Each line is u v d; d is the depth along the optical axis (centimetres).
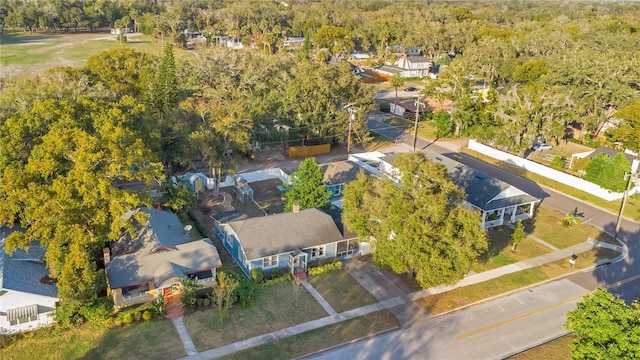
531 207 5231
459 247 3525
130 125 4341
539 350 3281
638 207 5716
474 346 3291
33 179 3509
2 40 16075
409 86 12031
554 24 14250
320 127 6881
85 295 3203
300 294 3738
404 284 3959
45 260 3625
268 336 3241
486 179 5253
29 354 2984
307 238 4134
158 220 4219
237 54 8481
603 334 2602
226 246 4366
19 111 4884
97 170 3572
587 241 4869
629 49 10481
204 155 5341
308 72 7144
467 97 7788
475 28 15312
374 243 3862
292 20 18225
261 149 7006
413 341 3300
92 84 7394
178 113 5388
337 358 3088
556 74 7862
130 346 3069
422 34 14400
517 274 4216
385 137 7931
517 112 7062
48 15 18750
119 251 3834
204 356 3014
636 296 4000
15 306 3173
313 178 4678
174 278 3494
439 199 3506
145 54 8531
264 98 6925
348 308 3606
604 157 5991
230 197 5419
